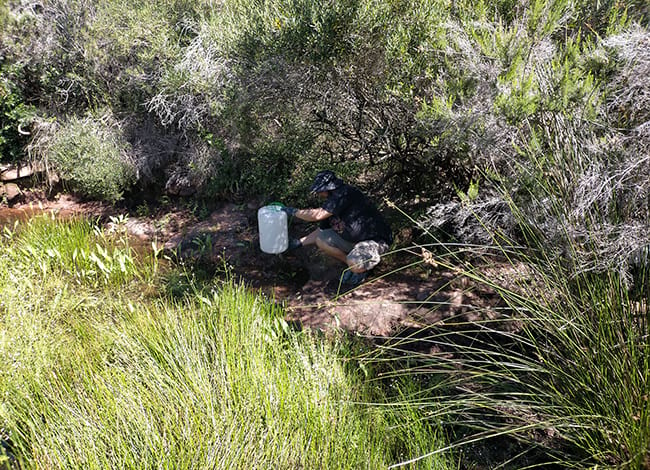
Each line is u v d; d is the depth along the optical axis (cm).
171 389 356
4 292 469
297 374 372
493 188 438
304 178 653
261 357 385
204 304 458
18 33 756
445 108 409
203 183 690
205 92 654
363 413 357
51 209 719
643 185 342
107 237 644
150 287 535
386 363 416
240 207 675
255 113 607
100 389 357
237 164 686
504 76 395
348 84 549
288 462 317
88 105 771
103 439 326
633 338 308
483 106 404
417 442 330
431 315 465
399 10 512
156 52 701
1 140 726
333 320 475
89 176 694
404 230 580
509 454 344
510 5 488
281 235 553
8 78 750
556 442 342
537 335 411
